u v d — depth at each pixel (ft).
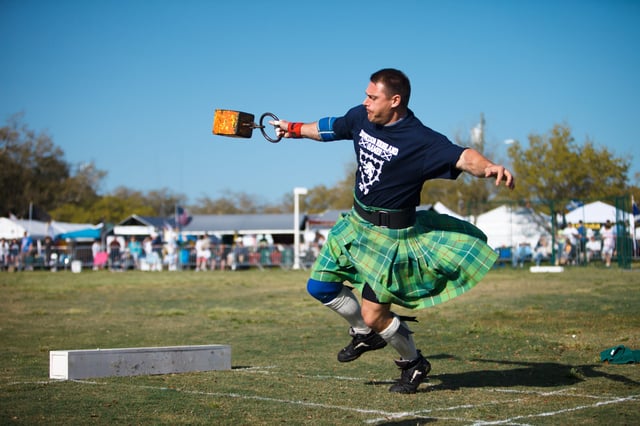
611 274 65.87
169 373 18.57
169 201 259.60
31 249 97.30
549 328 28.12
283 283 63.82
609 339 24.76
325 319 33.83
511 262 87.25
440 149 14.21
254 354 22.63
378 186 14.82
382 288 14.85
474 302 40.70
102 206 187.21
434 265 14.97
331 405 14.61
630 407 14.35
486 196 132.77
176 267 94.89
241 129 16.76
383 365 20.10
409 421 13.21
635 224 90.43
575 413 13.82
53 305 43.45
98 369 17.76
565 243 83.15
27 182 167.22
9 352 23.26
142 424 12.84
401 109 14.61
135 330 30.04
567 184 120.06
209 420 13.20
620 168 119.44
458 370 19.08
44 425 12.73
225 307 41.11
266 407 14.38
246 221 131.03
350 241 15.31
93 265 97.14
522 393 15.92
